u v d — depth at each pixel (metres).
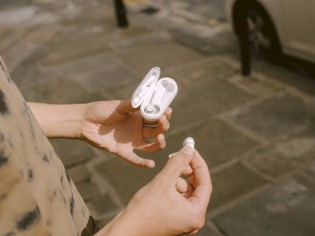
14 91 0.59
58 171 0.69
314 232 2.59
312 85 4.37
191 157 0.82
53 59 5.75
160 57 5.54
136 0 8.21
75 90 4.87
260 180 3.08
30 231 0.53
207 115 4.02
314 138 3.49
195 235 2.66
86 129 1.16
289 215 2.74
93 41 6.29
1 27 7.23
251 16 4.94
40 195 0.58
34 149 0.59
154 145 1.13
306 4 3.96
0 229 0.50
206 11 7.21
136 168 3.36
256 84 4.51
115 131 1.16
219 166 3.29
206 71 4.98
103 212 2.95
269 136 3.59
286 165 3.20
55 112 1.18
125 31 6.59
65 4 8.31
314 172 3.09
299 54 4.41
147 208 0.72
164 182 0.75
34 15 7.75
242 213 2.80
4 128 0.51
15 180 0.50
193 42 5.91
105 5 8.03
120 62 5.52
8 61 5.79
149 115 1.00
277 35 4.68
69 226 0.66
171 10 7.44
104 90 4.82
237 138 3.61
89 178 3.31
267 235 2.61
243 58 4.61
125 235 0.69
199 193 0.81
